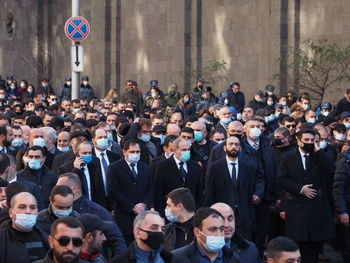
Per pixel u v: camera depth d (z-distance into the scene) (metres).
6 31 50.94
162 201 15.99
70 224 9.24
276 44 33.38
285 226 16.59
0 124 19.38
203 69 35.69
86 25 27.33
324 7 32.34
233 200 15.70
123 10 42.28
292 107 26.09
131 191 15.48
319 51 30.69
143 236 10.14
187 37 38.19
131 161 15.52
